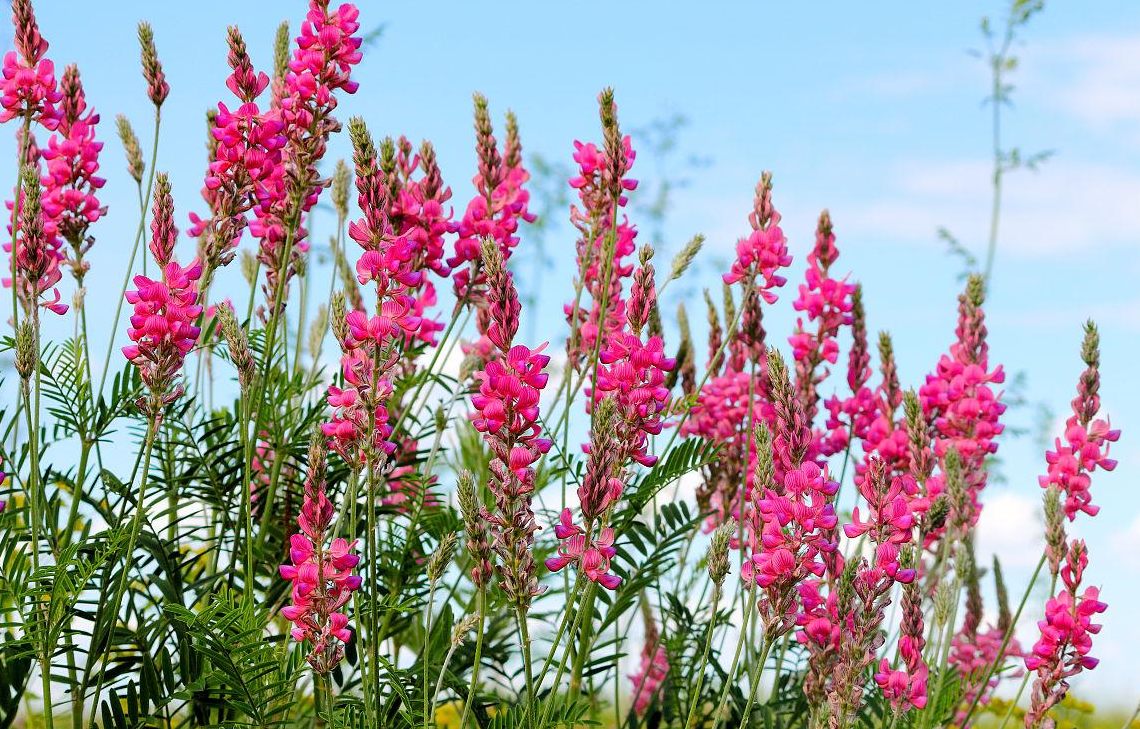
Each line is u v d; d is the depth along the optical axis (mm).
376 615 1294
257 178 1380
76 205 1404
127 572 1325
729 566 1297
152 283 1307
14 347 1335
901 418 1482
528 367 1260
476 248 1406
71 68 1407
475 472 1518
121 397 1380
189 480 1404
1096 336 1383
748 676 1421
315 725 1354
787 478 1278
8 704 1357
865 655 1287
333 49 1377
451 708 1530
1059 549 1349
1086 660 1341
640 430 1299
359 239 1288
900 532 1306
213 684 1338
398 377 1464
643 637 1551
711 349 1519
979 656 1521
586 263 1412
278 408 1441
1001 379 1457
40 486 1386
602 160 1406
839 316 1471
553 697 1282
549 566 1270
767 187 1414
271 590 1396
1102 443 1383
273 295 1463
